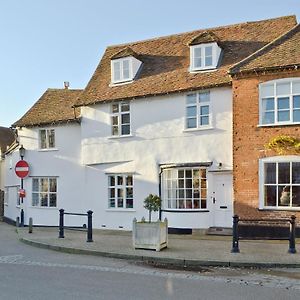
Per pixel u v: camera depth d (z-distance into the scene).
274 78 16.11
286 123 15.81
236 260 11.26
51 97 25.34
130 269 10.60
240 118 16.58
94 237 16.52
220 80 17.56
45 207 23.22
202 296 7.85
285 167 15.84
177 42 21.64
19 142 24.72
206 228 17.70
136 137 19.73
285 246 13.73
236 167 16.52
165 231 13.42
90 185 21.23
